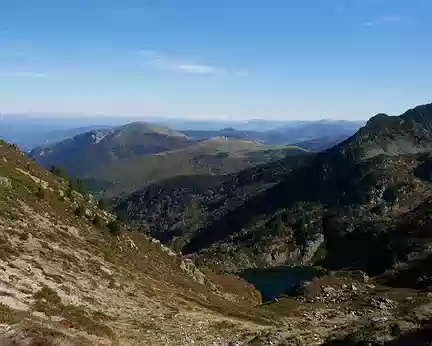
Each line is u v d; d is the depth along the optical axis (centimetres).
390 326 2947
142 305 5053
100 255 6425
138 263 7700
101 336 3338
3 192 6506
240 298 12012
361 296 11112
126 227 10862
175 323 4666
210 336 4269
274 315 8162
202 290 8612
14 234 5125
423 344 2427
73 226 7381
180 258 11306
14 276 3859
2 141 10581
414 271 15025
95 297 4547
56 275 4519
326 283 13700
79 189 12281
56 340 2409
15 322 2567
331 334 3725
